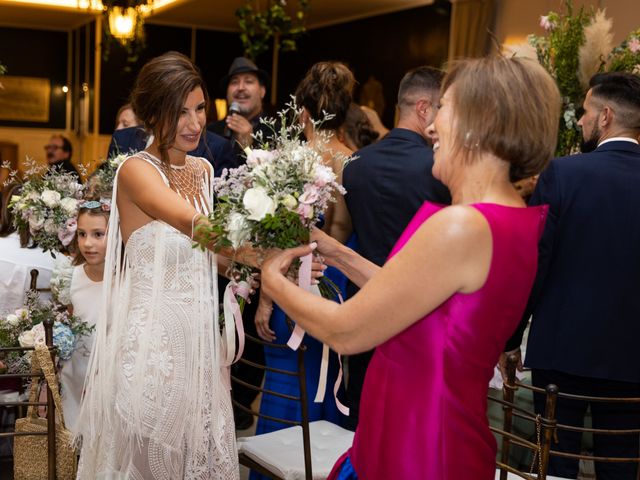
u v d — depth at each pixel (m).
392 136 2.83
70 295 3.13
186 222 2.09
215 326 2.38
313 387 3.13
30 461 2.74
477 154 1.48
